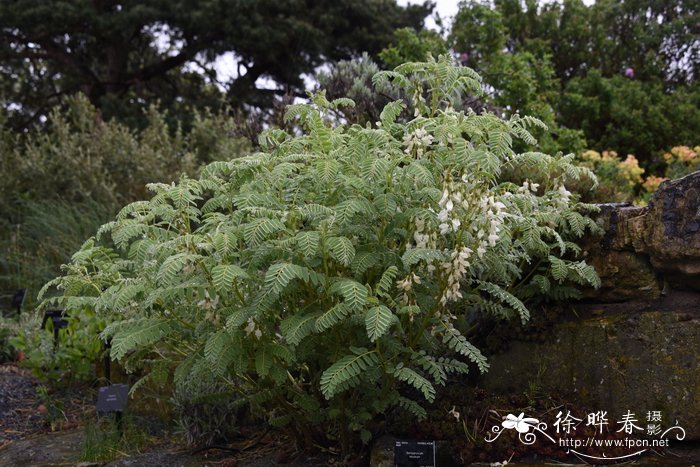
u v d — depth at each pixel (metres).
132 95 18.23
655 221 3.78
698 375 3.50
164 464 4.06
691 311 3.66
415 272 3.44
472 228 3.30
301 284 3.38
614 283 4.00
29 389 5.72
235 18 16.67
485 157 3.03
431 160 3.38
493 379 4.19
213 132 10.97
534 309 4.22
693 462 3.40
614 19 17.03
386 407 3.75
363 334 3.40
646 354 3.67
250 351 3.44
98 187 9.34
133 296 3.42
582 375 3.88
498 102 9.11
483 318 4.40
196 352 3.60
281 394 3.80
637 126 12.84
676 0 16.91
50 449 4.50
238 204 3.33
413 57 10.24
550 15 15.85
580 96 12.91
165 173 9.76
